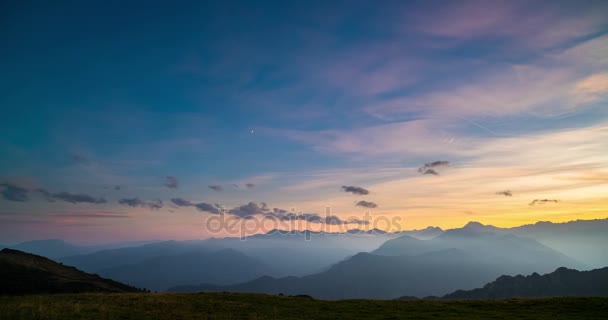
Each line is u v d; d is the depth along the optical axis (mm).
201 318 35094
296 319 37094
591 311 41312
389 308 44906
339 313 41312
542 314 40312
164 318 34406
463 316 39719
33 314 31578
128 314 35438
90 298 45344
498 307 45062
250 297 51625
